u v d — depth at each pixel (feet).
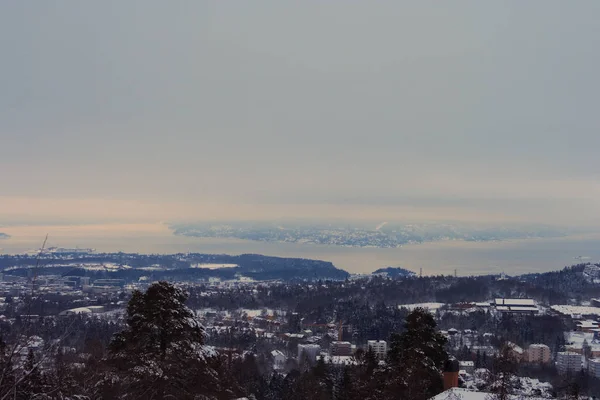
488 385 91.45
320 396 155.02
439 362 105.40
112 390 71.26
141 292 84.84
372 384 111.04
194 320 83.87
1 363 33.91
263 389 186.39
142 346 80.02
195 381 80.59
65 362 58.90
